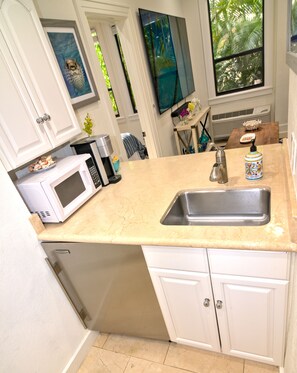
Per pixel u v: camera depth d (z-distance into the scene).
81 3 1.89
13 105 1.14
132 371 1.46
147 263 1.19
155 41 3.01
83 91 1.88
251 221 1.34
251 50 4.23
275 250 0.87
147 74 2.91
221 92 4.72
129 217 1.28
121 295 1.38
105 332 1.71
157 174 1.73
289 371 1.00
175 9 3.84
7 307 1.15
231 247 0.93
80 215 1.41
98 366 1.54
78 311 1.55
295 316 0.84
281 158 1.48
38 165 1.38
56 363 1.41
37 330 1.30
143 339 1.62
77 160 1.48
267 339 1.15
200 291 1.16
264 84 4.39
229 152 1.76
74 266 1.36
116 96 4.61
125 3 2.48
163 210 1.27
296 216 0.80
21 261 1.23
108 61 4.34
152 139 3.07
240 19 4.06
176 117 3.74
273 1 3.77
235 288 1.07
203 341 1.36
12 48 1.13
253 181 1.32
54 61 1.39
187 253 1.06
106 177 1.71
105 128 2.19
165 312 1.34
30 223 1.28
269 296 1.02
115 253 1.21
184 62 3.95
